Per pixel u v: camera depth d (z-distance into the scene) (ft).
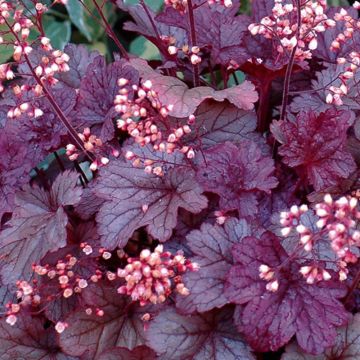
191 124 2.64
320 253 2.53
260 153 2.65
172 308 2.50
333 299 2.45
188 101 2.66
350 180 2.71
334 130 2.61
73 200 2.60
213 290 2.47
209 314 2.52
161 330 2.47
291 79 3.03
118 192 2.65
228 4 2.64
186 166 2.67
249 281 2.45
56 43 4.52
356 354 2.46
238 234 2.54
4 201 2.74
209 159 2.66
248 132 2.79
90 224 2.72
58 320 2.61
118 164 2.69
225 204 2.60
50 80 2.55
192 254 2.63
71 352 2.50
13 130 2.84
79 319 2.52
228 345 2.49
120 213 2.63
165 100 2.64
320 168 2.63
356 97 2.81
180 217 2.69
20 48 2.47
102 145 2.74
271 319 2.43
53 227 2.59
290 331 2.42
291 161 2.64
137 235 2.81
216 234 2.53
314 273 2.32
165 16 2.88
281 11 2.66
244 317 2.42
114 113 2.78
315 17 2.69
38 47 3.05
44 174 3.05
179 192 2.64
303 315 2.43
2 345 2.57
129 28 2.95
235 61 2.82
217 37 2.89
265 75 2.83
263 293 2.45
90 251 2.54
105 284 2.60
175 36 3.10
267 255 2.49
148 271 2.34
